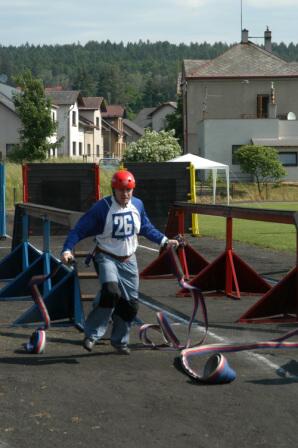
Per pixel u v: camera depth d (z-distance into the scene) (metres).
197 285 12.04
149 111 174.75
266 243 21.05
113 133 110.81
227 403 6.09
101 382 6.73
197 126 65.19
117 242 7.57
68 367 7.27
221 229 27.14
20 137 63.88
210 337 8.72
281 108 65.25
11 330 9.12
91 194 23.95
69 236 7.48
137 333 8.91
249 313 9.70
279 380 6.79
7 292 11.55
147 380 6.80
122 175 7.45
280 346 7.80
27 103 61.78
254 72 65.00
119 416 5.77
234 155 58.03
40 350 7.84
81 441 5.23
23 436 5.34
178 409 5.94
